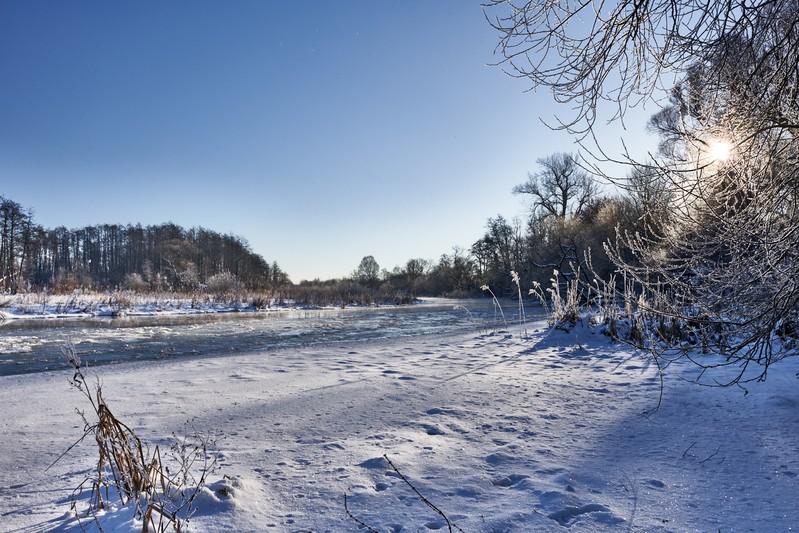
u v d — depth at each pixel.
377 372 6.62
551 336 9.64
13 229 52.72
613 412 4.39
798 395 4.59
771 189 2.90
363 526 2.32
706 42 2.83
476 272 62.00
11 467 3.19
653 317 8.23
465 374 6.37
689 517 2.39
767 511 2.43
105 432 2.59
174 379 6.26
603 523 2.34
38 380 6.50
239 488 2.68
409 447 3.45
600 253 22.75
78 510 2.54
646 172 3.17
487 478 2.90
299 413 4.43
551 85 3.21
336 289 41.97
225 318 20.61
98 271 83.75
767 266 3.04
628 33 2.97
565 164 36.16
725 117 2.93
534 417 4.25
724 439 3.54
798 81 2.71
